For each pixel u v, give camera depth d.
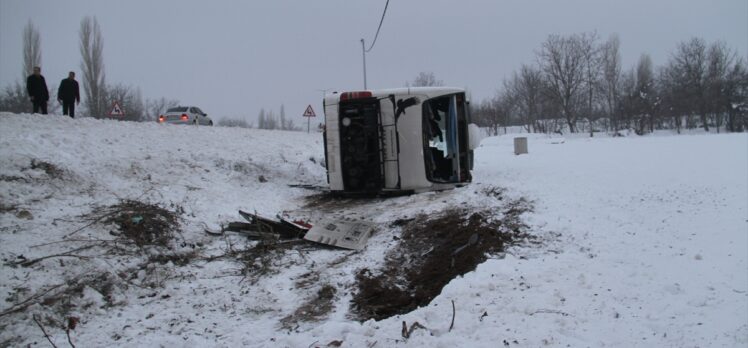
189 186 11.53
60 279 6.41
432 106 12.51
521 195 9.91
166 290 6.74
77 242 7.42
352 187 12.01
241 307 6.27
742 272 5.66
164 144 14.36
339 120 12.00
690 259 6.18
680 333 4.46
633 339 4.43
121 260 7.25
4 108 45.81
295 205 11.95
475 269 6.42
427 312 5.24
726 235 6.89
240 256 8.06
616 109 66.00
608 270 6.00
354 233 8.72
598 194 9.62
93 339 5.35
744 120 60.91
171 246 8.13
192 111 29.78
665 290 5.36
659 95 66.50
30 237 7.33
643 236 7.12
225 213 10.47
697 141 22.92
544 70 65.19
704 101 62.66
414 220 9.10
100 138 13.39
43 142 11.51
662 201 8.89
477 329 4.79
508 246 7.15
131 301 6.43
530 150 25.09
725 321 4.60
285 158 15.64
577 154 19.92
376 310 6.05
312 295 6.56
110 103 51.16
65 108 16.83
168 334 5.49
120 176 10.95
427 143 11.90
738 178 10.52
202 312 6.13
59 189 9.41
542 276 5.92
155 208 9.10
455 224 8.36
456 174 12.35
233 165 13.88
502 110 74.50
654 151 18.48
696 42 65.38
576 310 5.04
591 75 63.59
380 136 11.87
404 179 11.89
